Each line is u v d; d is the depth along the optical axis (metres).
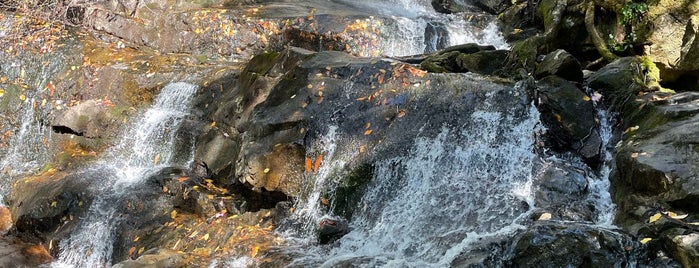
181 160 7.03
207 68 8.00
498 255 4.18
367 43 8.32
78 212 6.42
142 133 7.47
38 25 9.41
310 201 5.37
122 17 9.56
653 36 6.04
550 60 5.81
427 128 5.41
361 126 5.54
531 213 4.62
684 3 5.86
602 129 5.43
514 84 5.47
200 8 9.68
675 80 6.05
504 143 5.20
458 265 4.16
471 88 5.51
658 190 4.24
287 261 4.71
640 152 4.53
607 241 4.04
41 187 6.89
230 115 6.59
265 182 5.55
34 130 8.39
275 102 6.00
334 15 8.62
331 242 5.00
